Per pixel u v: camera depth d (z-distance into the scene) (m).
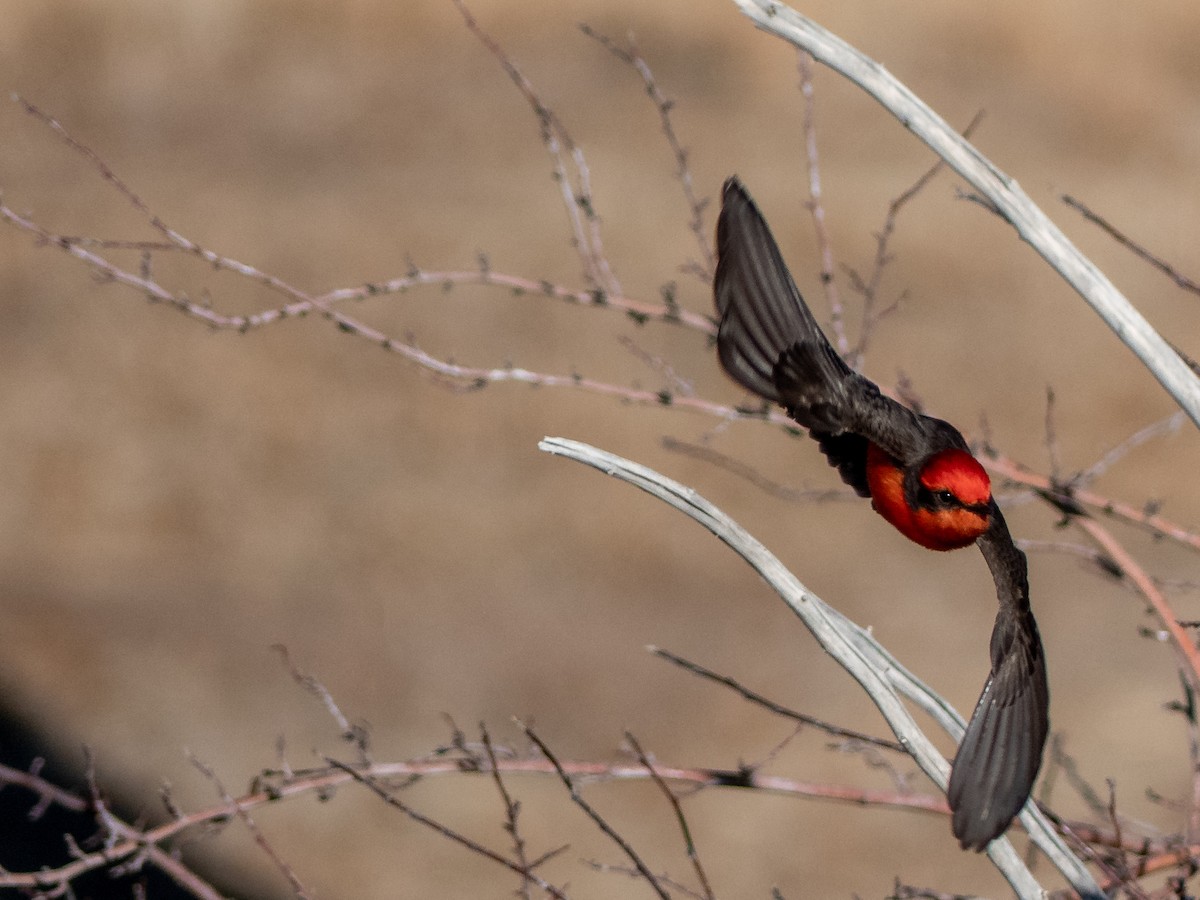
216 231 22.09
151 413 19.03
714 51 26.61
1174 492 17.62
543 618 16.41
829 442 4.44
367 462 18.38
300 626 16.23
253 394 19.30
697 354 19.56
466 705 15.29
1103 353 19.81
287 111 25.23
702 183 23.27
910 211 22.55
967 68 25.89
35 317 20.39
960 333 20.09
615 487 18.12
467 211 22.55
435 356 19.58
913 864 13.37
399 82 25.97
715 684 15.52
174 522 17.50
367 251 21.66
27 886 6.43
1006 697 3.69
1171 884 5.84
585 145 24.33
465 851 13.50
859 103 25.48
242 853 13.52
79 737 14.69
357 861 13.42
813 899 13.04
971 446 7.18
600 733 14.90
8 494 17.83
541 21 27.34
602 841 13.61
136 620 16.20
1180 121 24.77
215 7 26.75
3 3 26.84
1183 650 6.36
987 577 17.12
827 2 26.72
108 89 25.56
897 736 4.29
